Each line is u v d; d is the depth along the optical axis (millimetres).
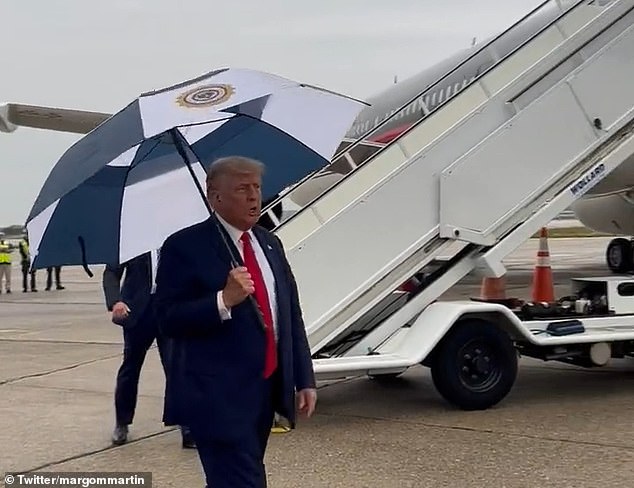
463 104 7043
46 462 5332
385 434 5738
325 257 6246
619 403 6527
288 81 3535
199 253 3182
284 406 3234
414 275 6582
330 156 3703
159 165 4047
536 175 6750
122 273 5934
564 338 6531
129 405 5781
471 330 6309
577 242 45875
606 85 6973
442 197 6520
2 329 13312
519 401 6688
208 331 3135
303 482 4723
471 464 4957
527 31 12781
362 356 6223
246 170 3227
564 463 4926
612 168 7035
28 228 3459
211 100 3242
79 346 10945
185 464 5234
